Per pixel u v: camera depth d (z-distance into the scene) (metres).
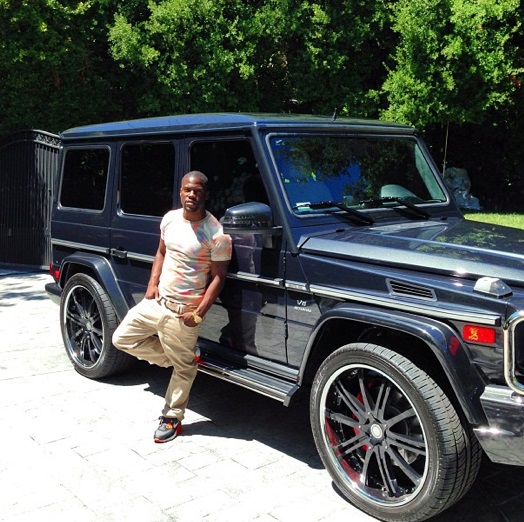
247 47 12.56
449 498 3.11
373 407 3.42
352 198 4.16
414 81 12.23
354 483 3.46
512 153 15.96
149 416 4.66
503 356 2.94
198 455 4.07
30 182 11.04
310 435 4.40
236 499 3.54
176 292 4.05
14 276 10.50
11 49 11.56
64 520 3.32
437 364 3.24
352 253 3.55
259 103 13.84
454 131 16.02
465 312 3.04
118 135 5.07
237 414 4.75
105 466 3.90
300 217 3.86
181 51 12.40
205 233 3.99
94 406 4.83
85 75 12.83
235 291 4.16
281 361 3.96
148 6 12.50
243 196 4.08
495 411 2.94
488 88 12.43
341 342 3.77
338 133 4.34
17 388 5.18
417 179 4.64
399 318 3.22
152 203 4.76
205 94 12.49
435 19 11.96
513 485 3.75
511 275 3.08
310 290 3.66
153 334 4.31
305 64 13.23
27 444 4.18
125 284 5.06
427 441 3.11
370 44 14.12
